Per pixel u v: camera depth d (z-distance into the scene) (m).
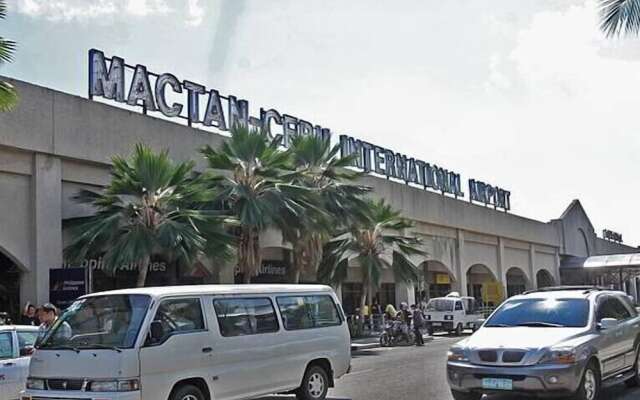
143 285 20.95
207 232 21.80
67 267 21.23
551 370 10.03
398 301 42.22
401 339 29.14
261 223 24.11
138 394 9.12
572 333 10.81
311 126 33.94
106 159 23.20
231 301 10.89
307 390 11.95
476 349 10.59
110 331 9.55
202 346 10.11
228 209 24.94
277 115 31.73
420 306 37.34
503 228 54.56
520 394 10.27
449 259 46.94
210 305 10.50
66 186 22.38
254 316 11.19
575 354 10.25
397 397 12.99
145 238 20.34
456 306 35.69
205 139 27.55
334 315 12.90
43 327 12.59
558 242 66.56
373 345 29.12
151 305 9.66
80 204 22.66
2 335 11.65
